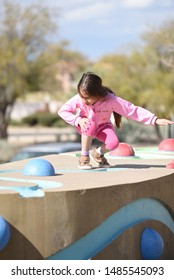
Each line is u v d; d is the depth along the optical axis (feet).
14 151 71.51
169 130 74.95
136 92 83.82
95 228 15.01
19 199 14.05
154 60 80.94
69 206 14.40
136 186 16.31
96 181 16.43
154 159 23.43
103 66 90.68
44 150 52.95
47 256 14.17
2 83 93.61
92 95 18.90
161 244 16.98
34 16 96.02
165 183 18.03
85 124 19.25
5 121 100.22
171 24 67.41
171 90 81.87
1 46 93.91
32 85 99.19
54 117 184.14
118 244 15.69
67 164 21.29
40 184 15.83
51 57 97.45
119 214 15.83
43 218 14.14
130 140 90.33
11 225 14.02
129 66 86.74
